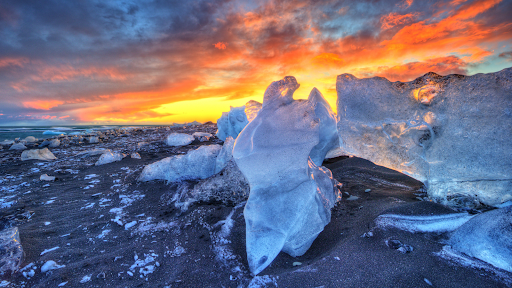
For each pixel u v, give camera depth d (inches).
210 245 69.4
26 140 353.7
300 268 55.5
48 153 217.6
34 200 114.2
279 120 68.3
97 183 138.3
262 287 50.7
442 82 69.1
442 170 73.2
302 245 65.3
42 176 146.4
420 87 71.5
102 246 72.7
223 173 104.5
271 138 66.9
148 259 64.0
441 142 71.6
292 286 50.0
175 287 53.1
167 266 61.1
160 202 106.2
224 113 256.7
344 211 84.0
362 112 79.5
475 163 67.9
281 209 64.4
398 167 79.3
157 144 261.4
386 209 76.0
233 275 56.6
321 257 59.7
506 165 64.1
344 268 53.2
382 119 77.3
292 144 67.1
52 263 62.1
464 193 72.5
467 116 66.8
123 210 100.0
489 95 63.6
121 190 124.1
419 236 62.7
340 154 153.6
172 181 126.0
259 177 66.9
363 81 78.4
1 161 201.8
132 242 74.1
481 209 70.1
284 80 74.0
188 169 126.5
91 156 220.2
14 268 59.2
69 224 88.7
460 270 49.5
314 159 117.4
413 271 49.8
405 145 76.5
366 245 60.6
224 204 96.4
